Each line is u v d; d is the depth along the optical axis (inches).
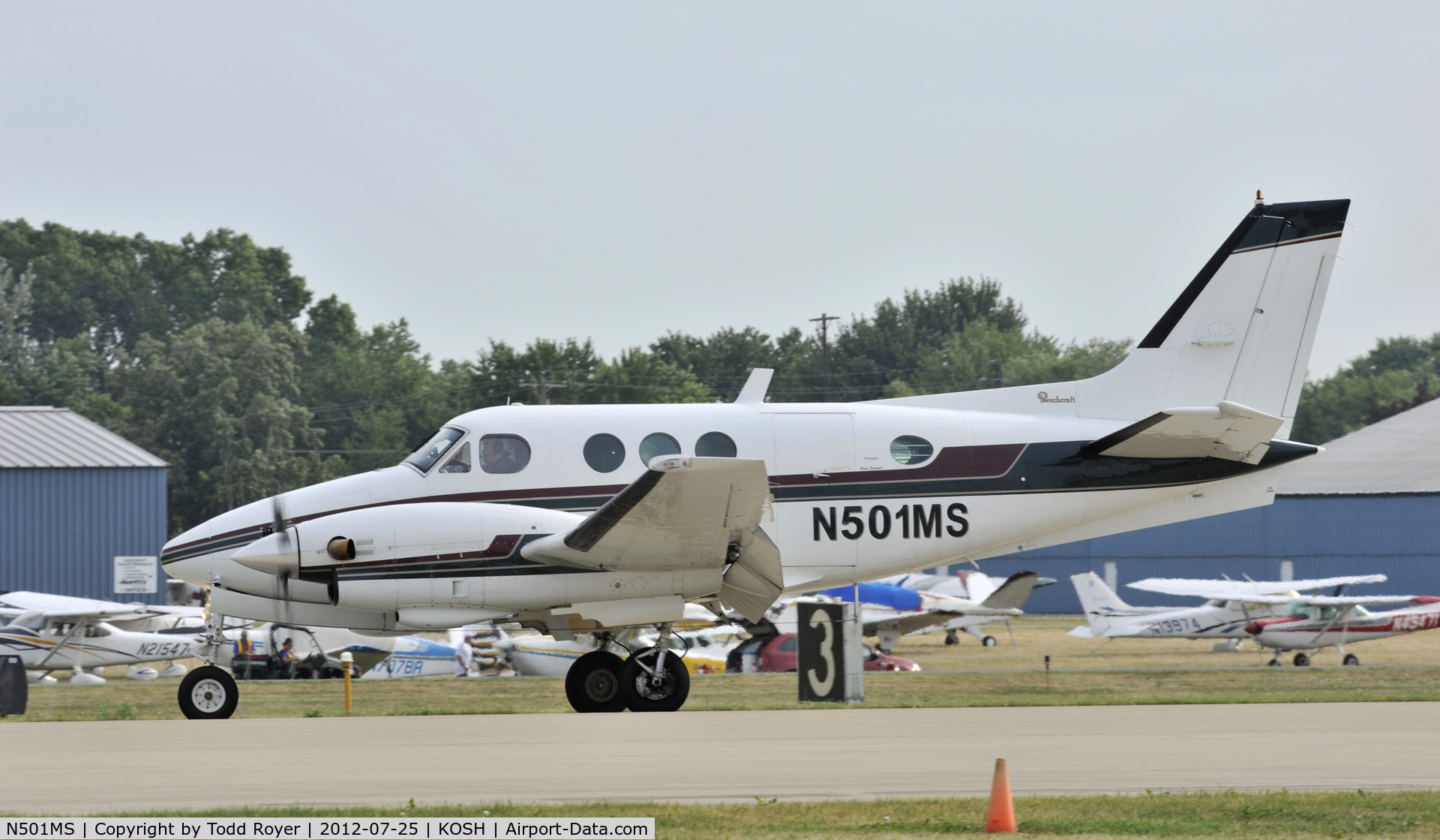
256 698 2704.2
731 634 3927.2
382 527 2017.7
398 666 3703.3
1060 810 1139.3
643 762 1428.4
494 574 2036.2
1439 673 3292.3
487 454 2174.0
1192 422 2170.3
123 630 3964.1
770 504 1911.9
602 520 1915.6
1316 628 3978.8
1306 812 1139.3
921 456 2281.0
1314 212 2416.3
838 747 1577.3
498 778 1301.7
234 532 2110.0
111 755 1492.4
